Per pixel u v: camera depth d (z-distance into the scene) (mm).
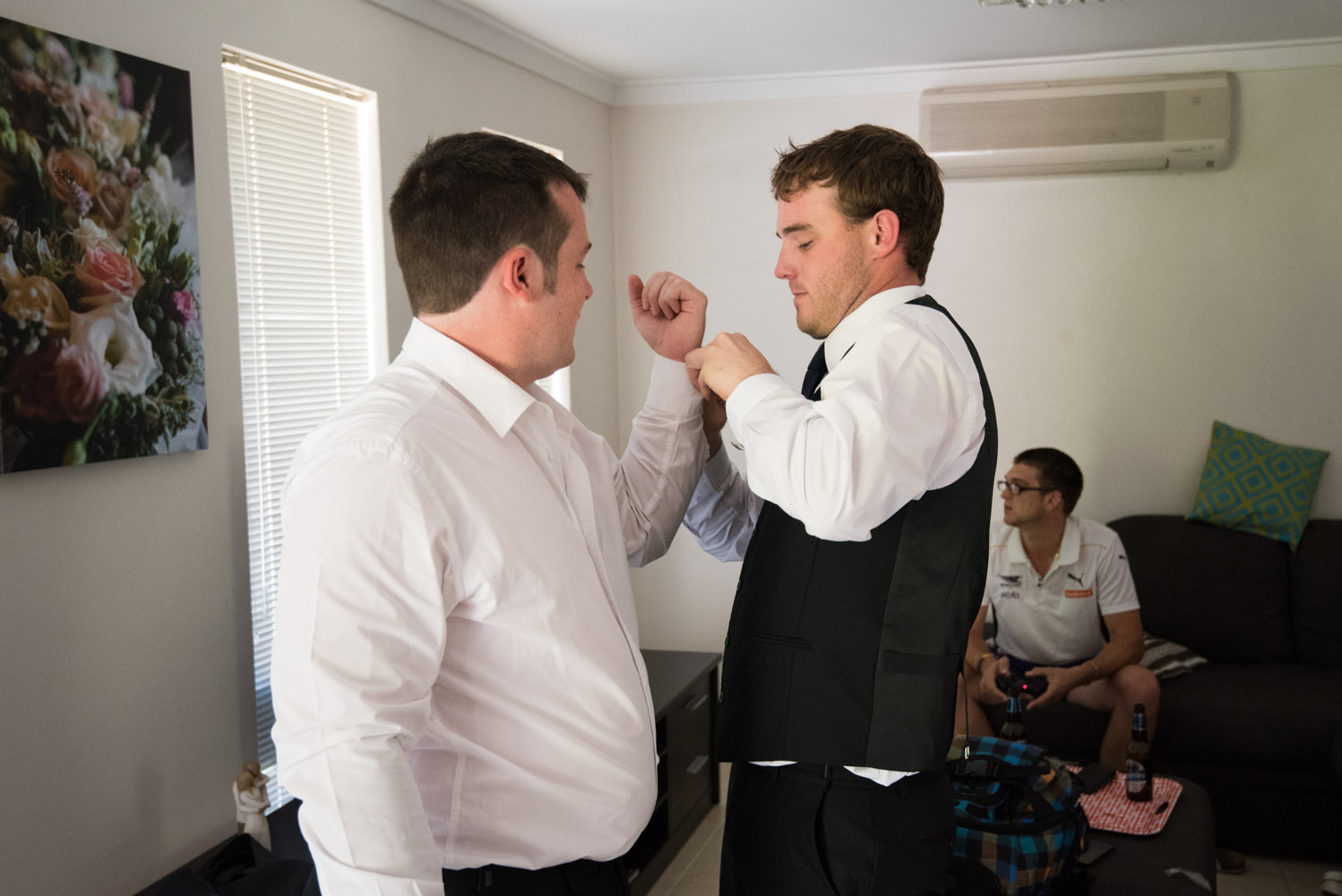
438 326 1160
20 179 1652
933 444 1150
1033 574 3053
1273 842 2914
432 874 958
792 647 1274
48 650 1766
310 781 940
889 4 2980
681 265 4117
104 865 1880
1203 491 3607
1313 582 3387
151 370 1914
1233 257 3654
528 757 1109
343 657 957
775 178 1374
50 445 1721
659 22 3139
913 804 1271
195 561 2066
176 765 2033
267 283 2332
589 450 1312
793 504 1133
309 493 1004
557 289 1176
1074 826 1925
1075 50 3564
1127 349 3775
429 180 1132
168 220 1939
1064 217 3773
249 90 2258
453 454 1062
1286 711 2887
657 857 2852
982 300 3875
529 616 1087
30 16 1678
